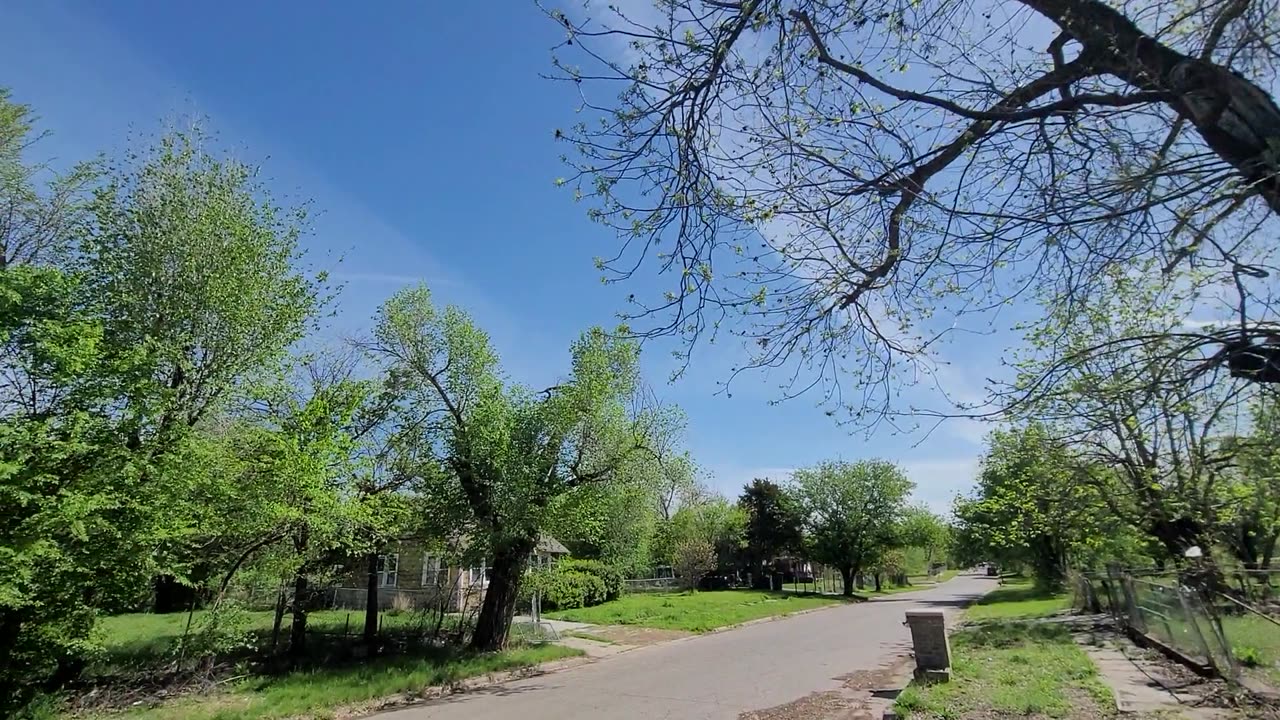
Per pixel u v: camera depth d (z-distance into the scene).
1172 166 4.55
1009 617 24.98
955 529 48.41
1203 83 4.48
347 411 15.21
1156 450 13.90
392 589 30.42
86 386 11.14
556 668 17.56
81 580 10.98
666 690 13.12
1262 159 4.17
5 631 10.76
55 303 11.42
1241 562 15.39
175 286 13.96
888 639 21.48
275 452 13.81
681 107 5.51
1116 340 5.40
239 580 14.00
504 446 18.02
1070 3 4.84
